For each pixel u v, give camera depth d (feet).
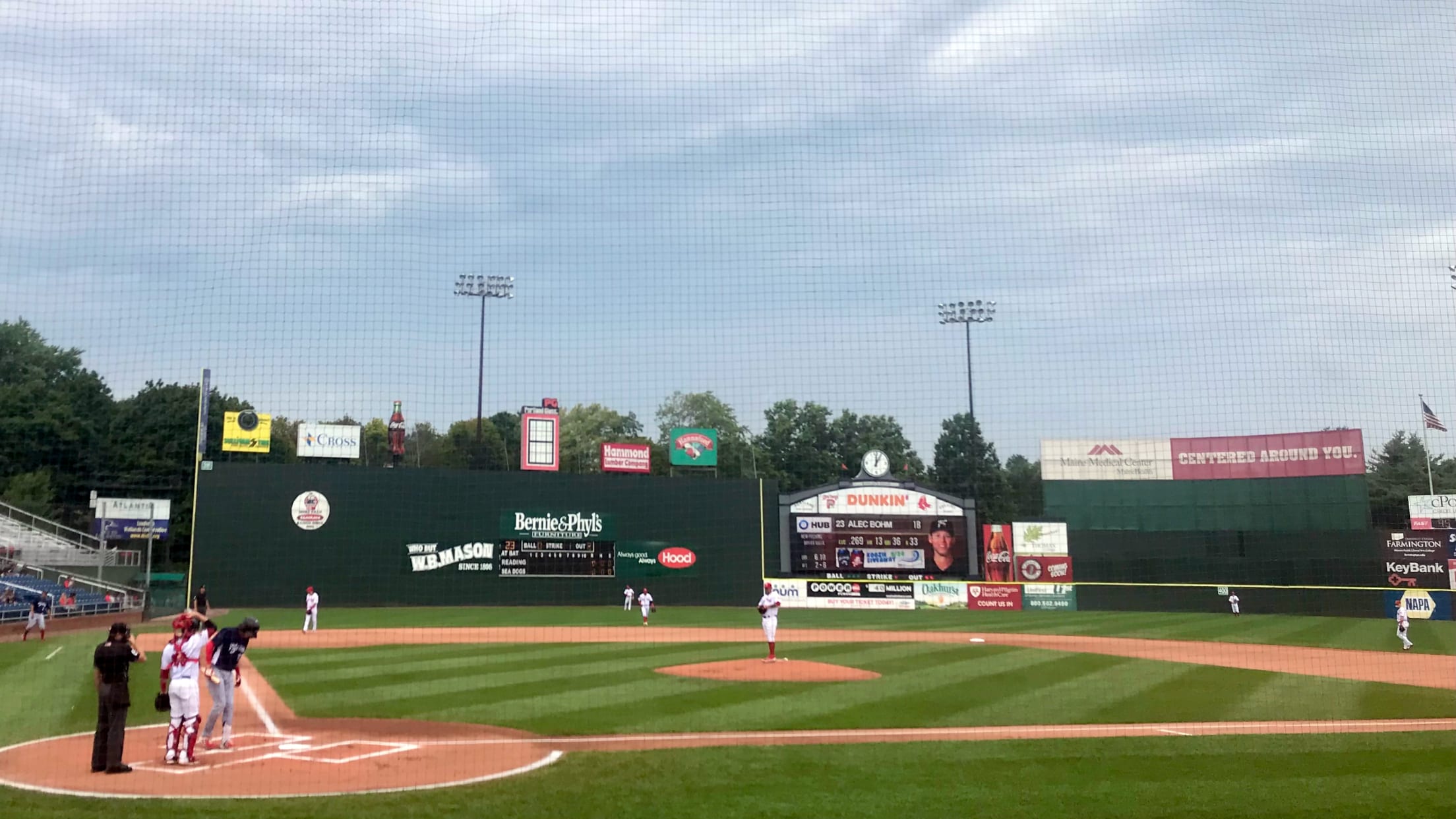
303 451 144.97
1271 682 63.00
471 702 51.37
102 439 104.06
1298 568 142.72
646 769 35.29
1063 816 29.68
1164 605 148.25
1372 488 141.08
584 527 149.28
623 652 79.41
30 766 36.22
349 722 45.32
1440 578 135.95
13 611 98.94
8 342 87.97
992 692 56.24
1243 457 147.54
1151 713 49.42
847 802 30.91
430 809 29.99
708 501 153.89
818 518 155.33
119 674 35.45
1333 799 31.91
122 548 130.62
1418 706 52.95
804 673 64.34
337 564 136.98
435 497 143.13
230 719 39.81
